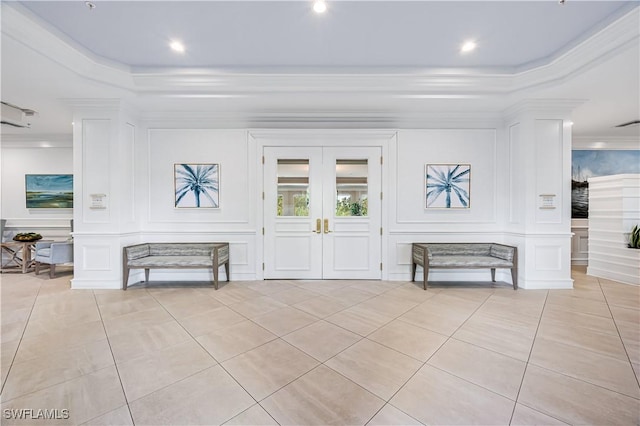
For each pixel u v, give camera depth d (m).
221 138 4.61
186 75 3.66
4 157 5.97
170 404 1.75
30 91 3.74
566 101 4.02
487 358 2.27
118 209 4.11
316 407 1.73
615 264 4.63
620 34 2.66
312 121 4.66
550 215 4.13
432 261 4.15
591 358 2.27
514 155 4.34
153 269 4.60
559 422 1.60
